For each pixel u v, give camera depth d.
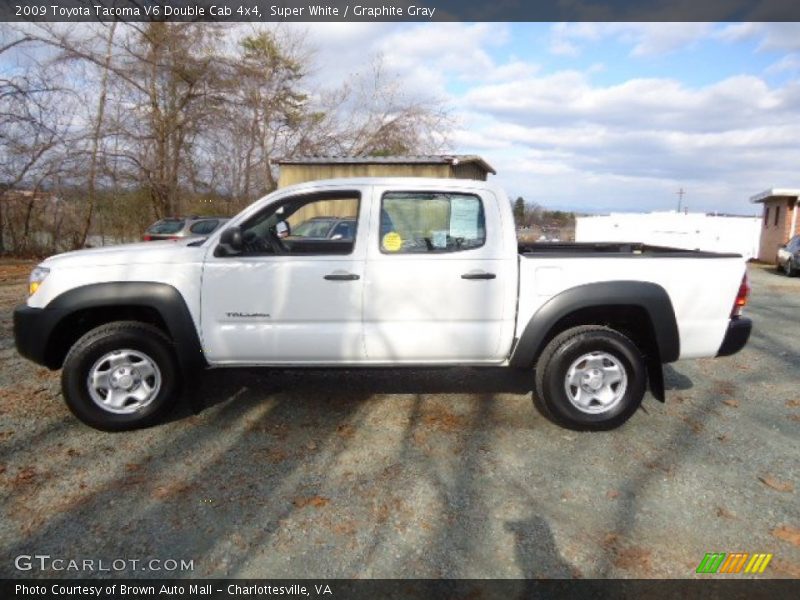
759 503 2.97
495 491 3.07
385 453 3.50
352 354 3.78
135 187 19.88
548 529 2.72
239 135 22.39
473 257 3.73
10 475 3.16
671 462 3.43
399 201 3.77
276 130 25.17
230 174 22.98
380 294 3.70
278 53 24.69
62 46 16.28
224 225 3.77
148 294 3.62
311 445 3.60
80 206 18.67
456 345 3.78
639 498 3.01
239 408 4.19
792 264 15.53
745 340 3.92
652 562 2.48
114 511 2.83
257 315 3.70
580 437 3.78
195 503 2.91
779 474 3.29
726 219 26.14
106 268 3.64
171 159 20.69
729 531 2.71
